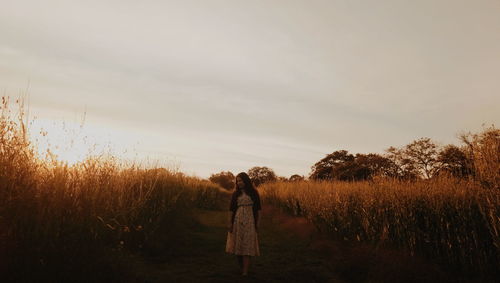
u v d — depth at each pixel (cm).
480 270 499
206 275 527
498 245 465
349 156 4728
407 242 627
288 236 992
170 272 525
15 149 428
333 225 880
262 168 7338
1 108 416
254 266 615
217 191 2211
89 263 418
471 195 556
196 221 1084
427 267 529
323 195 1070
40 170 472
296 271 593
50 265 382
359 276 566
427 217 599
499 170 505
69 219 459
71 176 515
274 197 1942
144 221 686
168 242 704
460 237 540
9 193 390
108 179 614
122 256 495
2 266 346
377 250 631
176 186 1145
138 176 817
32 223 416
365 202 795
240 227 547
